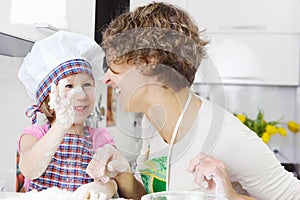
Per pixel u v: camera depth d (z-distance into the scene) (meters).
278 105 3.06
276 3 2.67
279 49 2.70
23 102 1.50
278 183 1.05
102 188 0.95
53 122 1.19
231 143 1.01
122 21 0.85
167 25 0.83
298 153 2.77
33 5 1.11
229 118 1.05
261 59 2.71
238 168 1.03
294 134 3.00
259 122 2.84
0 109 1.39
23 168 1.12
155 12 0.85
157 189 0.92
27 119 1.52
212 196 0.83
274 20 2.67
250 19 2.68
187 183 0.91
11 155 1.45
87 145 1.00
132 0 1.33
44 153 1.08
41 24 1.05
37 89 1.10
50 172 1.11
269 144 3.07
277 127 2.85
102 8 1.31
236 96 3.08
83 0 1.30
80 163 1.08
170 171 0.90
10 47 1.19
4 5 0.94
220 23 2.70
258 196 1.07
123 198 0.98
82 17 1.30
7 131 1.43
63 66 0.90
